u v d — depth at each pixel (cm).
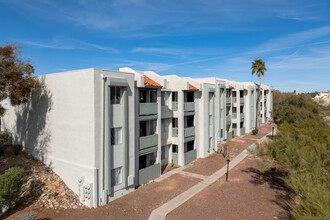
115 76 1489
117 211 1341
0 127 2311
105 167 1430
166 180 1859
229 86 3491
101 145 1410
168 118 2298
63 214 1275
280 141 1583
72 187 1523
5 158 1917
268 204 1409
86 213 1305
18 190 1307
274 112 3612
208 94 2639
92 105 1375
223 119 3222
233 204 1421
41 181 1545
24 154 1950
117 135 1526
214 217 1270
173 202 1458
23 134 2016
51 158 1697
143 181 1772
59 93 1619
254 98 4428
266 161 1581
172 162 2308
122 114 1536
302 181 1011
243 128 3994
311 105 3425
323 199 796
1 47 1644
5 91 1698
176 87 2255
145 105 1777
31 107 1905
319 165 1145
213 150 2778
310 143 1459
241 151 2809
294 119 3278
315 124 1966
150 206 1409
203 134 2548
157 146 1922
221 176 1948
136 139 1711
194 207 1390
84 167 1427
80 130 1462
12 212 1253
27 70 1716
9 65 1652
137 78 1673
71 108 1526
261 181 1814
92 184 1373
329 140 1472
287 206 1370
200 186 1725
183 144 2270
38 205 1324
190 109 2384
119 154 1527
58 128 1641
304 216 789
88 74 1395
